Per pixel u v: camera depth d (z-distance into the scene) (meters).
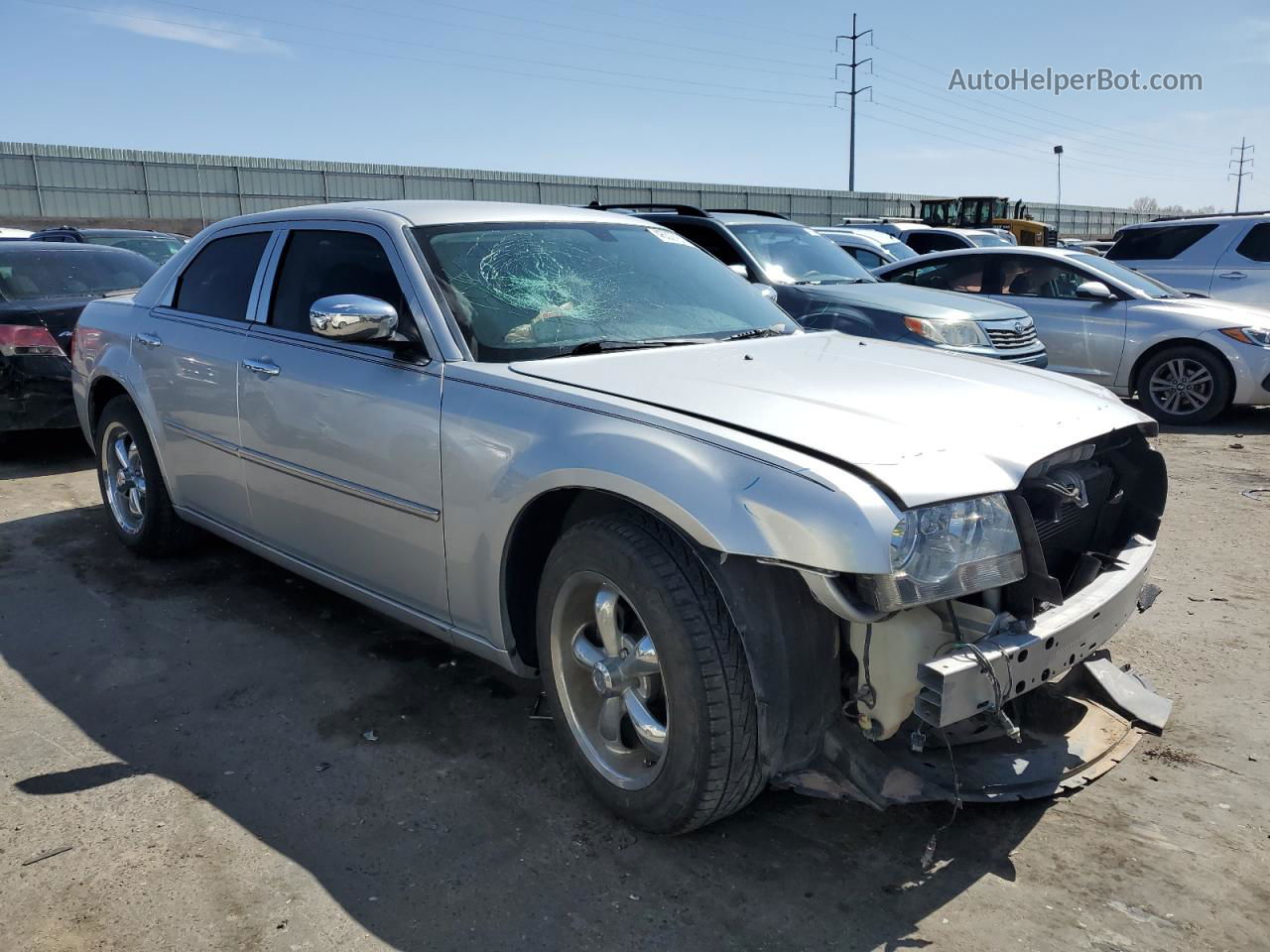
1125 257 11.95
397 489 3.21
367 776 3.04
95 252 7.92
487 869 2.60
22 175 37.56
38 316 6.72
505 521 2.85
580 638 2.87
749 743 2.48
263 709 3.46
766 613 2.45
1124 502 3.21
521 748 3.21
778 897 2.49
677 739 2.51
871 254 13.05
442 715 3.42
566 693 2.89
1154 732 3.21
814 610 2.50
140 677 3.69
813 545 2.25
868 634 2.43
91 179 38.81
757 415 2.62
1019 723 2.97
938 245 17.83
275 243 4.01
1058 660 2.52
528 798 2.92
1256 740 3.23
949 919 2.41
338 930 2.37
